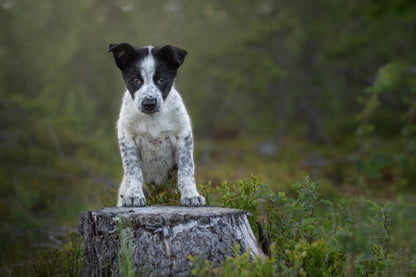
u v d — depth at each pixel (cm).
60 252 507
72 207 864
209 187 505
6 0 1742
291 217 452
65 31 2177
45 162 1161
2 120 1337
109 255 381
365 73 2508
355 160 304
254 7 2431
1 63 1656
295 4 2267
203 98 2620
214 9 2481
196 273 322
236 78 2303
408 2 1120
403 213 327
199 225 368
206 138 2625
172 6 2653
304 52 2350
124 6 2514
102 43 2344
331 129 2475
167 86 471
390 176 1184
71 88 1978
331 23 2212
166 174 530
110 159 1248
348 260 380
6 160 1138
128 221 375
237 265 317
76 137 1394
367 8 1220
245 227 391
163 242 366
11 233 634
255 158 1756
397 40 2338
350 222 408
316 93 2372
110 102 2300
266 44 2372
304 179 433
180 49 468
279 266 362
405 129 366
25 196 603
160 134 493
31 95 1809
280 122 2452
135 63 468
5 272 489
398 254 409
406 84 1666
